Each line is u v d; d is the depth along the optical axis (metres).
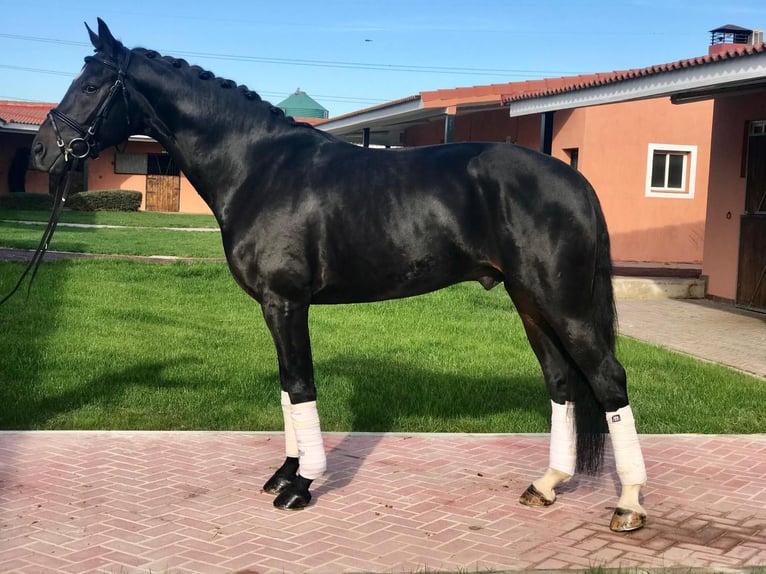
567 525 4.14
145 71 4.32
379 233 4.02
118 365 7.59
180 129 4.33
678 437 5.81
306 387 4.23
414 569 3.59
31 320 9.46
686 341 9.80
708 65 9.73
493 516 4.25
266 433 5.73
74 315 9.90
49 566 3.57
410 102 18.47
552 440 4.48
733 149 13.04
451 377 7.48
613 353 4.07
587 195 3.97
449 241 4.01
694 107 17.81
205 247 19.20
